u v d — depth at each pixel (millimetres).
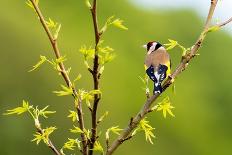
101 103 44531
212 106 54469
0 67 39312
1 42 40688
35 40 42000
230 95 55062
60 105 36531
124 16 57156
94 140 6285
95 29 5977
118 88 47094
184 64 6637
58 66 6324
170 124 46938
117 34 55125
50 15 54844
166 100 6473
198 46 6559
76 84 39938
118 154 40219
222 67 56500
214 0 6559
